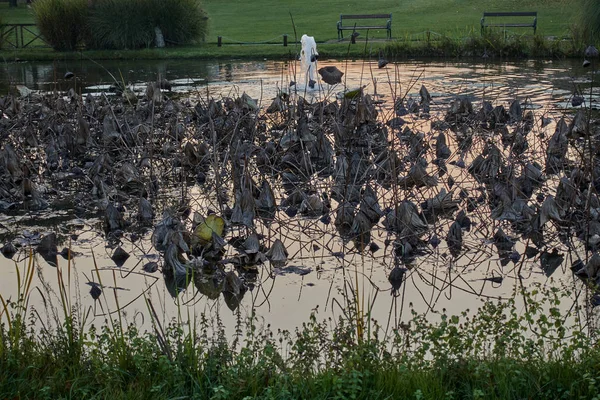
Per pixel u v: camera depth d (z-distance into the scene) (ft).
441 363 13.74
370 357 13.99
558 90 49.62
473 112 40.70
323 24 101.35
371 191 25.36
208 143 34.81
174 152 34.01
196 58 77.77
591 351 13.84
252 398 12.70
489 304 16.78
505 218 24.31
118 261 22.06
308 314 18.26
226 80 59.57
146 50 80.38
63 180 31.14
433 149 34.22
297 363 14.06
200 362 14.48
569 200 24.41
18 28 104.32
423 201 26.86
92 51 82.02
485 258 21.63
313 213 25.89
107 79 62.64
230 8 125.49
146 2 83.66
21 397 13.33
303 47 60.54
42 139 37.91
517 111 39.09
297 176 29.55
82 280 20.66
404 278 20.35
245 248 22.00
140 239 23.90
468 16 101.50
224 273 20.97
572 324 17.12
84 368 14.28
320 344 15.35
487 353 14.82
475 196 26.96
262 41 86.99
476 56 71.82
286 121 38.19
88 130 35.42
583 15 67.56
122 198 28.19
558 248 22.24
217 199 27.32
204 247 22.30
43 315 18.24
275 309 18.61
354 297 16.92
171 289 20.08
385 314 18.17
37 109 42.93
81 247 23.26
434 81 55.31
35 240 23.80
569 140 32.30
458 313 18.11
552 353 14.40
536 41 70.33
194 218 23.75
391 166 26.18
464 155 33.04
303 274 20.76
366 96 39.34
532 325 17.03
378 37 84.64
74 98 44.73
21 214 26.58
